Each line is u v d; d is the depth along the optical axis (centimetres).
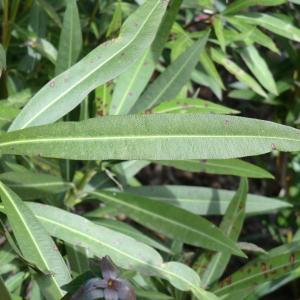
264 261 34
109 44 30
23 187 32
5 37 37
